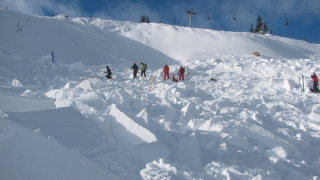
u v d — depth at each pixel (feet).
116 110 16.89
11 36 63.05
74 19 130.72
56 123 12.93
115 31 123.95
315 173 13.07
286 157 15.02
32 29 74.43
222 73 64.85
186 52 102.22
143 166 11.97
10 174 7.13
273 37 160.56
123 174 10.40
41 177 7.55
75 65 56.34
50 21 92.02
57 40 75.25
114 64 78.84
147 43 112.16
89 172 8.68
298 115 27.81
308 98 37.32
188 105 24.47
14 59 47.01
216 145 15.10
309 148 17.90
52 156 8.22
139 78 52.70
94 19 148.36
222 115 24.72
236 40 118.83
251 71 65.00
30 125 11.94
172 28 131.75
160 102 29.53
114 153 12.22
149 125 17.31
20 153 7.66
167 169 11.05
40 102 19.29
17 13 85.15
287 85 43.98
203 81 53.78
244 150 15.23
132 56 94.84
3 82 34.65
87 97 21.52
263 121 22.27
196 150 13.30
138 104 23.40
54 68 51.08
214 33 129.29
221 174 11.30
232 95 38.65
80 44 81.76
